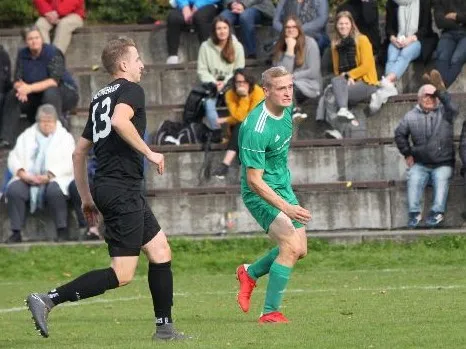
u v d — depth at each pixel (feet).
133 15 267.59
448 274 161.89
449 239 185.78
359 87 215.92
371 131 218.59
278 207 103.35
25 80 220.02
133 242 90.48
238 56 221.87
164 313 92.43
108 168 90.38
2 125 221.87
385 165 210.79
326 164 212.23
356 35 216.95
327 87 216.33
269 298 106.93
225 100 213.87
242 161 104.58
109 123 89.97
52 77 219.41
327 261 182.60
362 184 201.87
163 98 235.40
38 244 194.18
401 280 155.12
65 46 244.01
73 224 203.41
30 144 203.82
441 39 221.25
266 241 191.11
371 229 201.87
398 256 182.60
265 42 236.43
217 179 212.64
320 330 96.89
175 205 205.67
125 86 90.27
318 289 146.41
